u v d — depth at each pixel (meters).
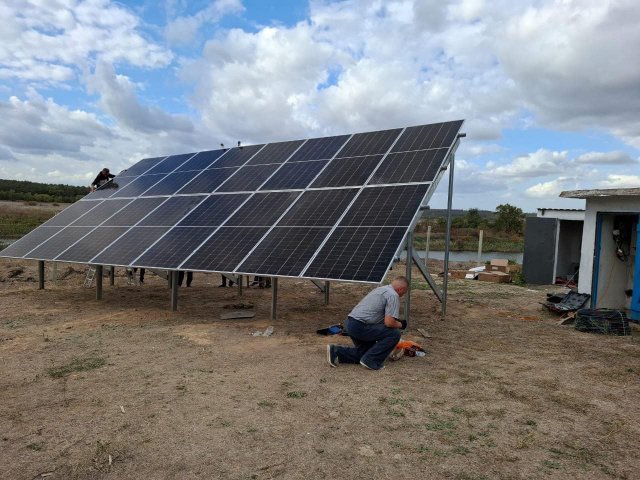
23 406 5.43
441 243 40.22
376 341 6.88
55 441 4.58
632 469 4.12
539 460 4.27
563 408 5.49
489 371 6.85
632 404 5.62
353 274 7.75
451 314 11.30
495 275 18.36
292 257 8.77
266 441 4.59
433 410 5.38
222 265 9.36
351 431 4.82
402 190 9.12
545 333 9.42
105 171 17.81
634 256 11.98
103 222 13.45
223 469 4.08
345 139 12.16
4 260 20.73
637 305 10.95
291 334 9.04
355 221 8.95
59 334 8.88
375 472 4.04
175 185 13.98
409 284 9.36
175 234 11.20
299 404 5.52
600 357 7.66
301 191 10.78
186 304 12.21
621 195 10.83
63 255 12.19
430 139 10.27
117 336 8.74
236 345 8.16
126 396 5.74
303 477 3.96
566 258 19.80
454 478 3.96
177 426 4.91
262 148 13.94
